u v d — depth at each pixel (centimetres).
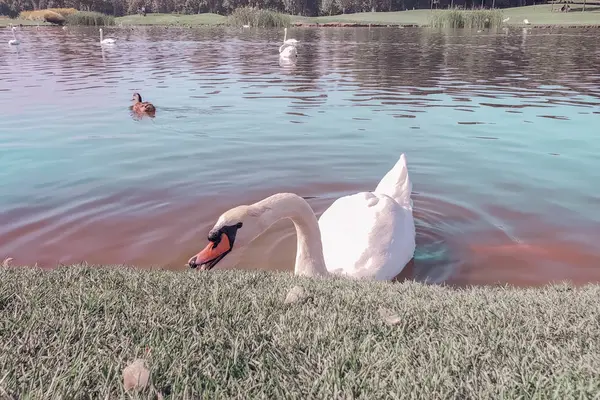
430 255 157
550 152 248
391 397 56
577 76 511
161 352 63
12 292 82
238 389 57
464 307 82
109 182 208
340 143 265
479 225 173
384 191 176
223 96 408
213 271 105
